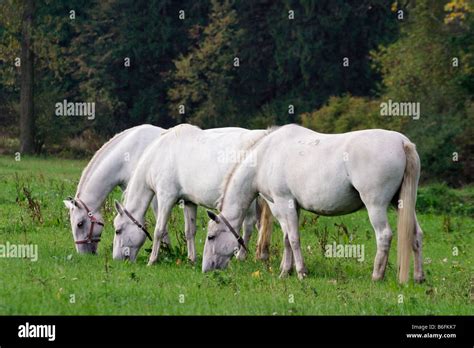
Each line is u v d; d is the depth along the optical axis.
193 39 55.28
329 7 48.53
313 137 13.95
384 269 13.24
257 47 52.03
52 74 54.50
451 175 34.53
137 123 55.94
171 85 55.16
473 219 25.58
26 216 20.47
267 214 15.36
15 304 10.64
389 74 38.91
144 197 15.87
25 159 45.38
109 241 17.86
